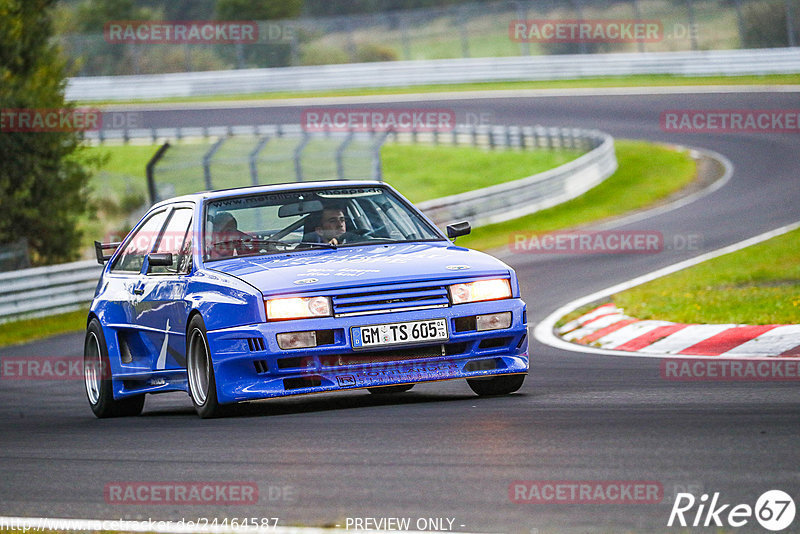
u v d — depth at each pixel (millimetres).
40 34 74875
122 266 27203
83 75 169125
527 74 153125
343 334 20922
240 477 15906
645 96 136500
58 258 75250
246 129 132500
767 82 134500
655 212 79125
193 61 172625
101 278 28062
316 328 20812
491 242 73250
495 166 117812
